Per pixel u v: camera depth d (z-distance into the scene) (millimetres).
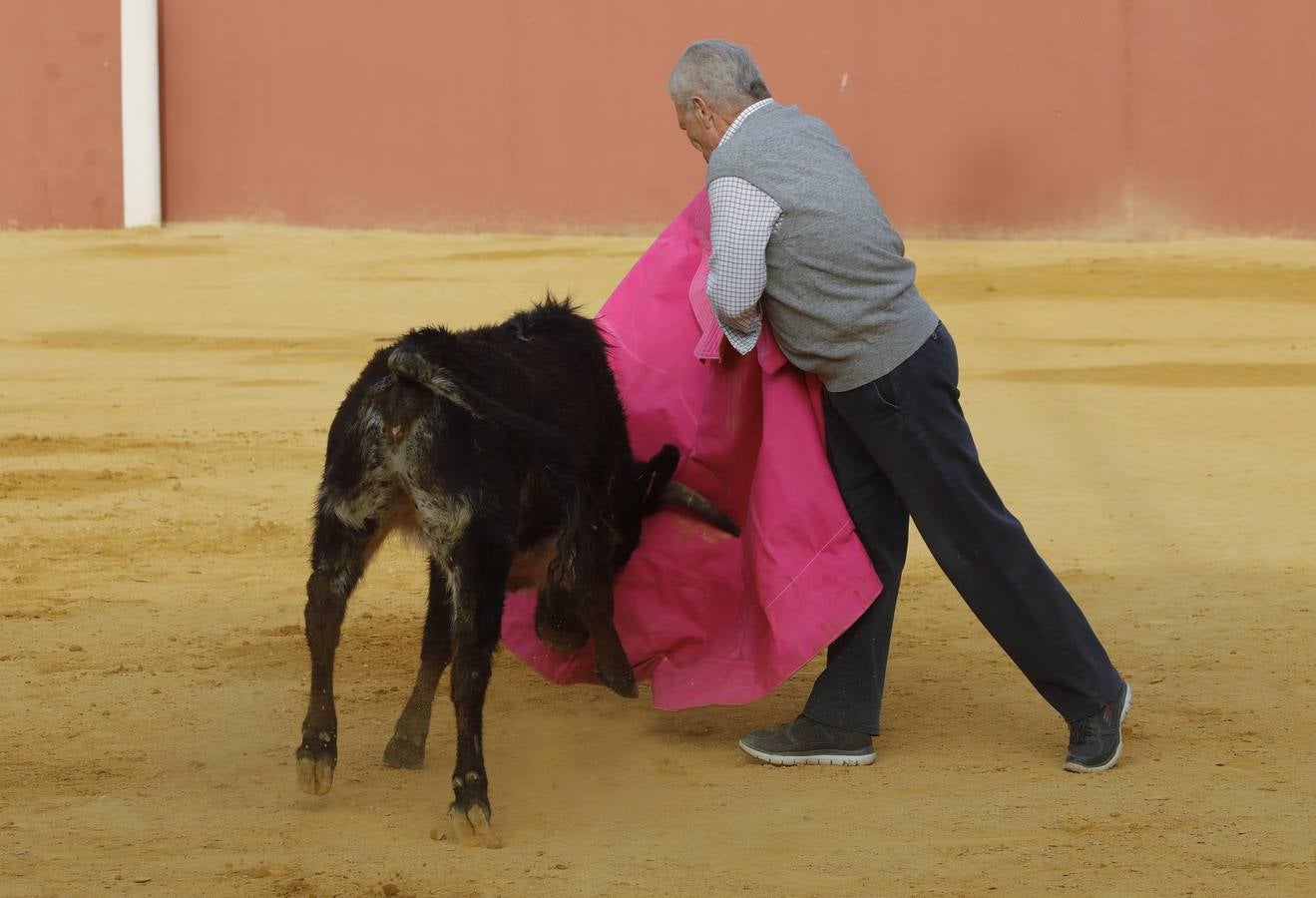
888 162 46812
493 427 6910
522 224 48188
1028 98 46000
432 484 6801
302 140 48219
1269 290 35125
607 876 6227
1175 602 10914
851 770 7641
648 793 7309
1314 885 6074
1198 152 45594
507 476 6945
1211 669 9281
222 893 6059
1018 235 46438
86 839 6672
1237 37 45125
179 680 9172
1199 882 6117
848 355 7328
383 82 48000
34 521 13773
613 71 47469
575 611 8453
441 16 47656
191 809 7062
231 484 15562
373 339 28703
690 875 6234
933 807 7047
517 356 7684
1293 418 19641
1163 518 13859
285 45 48000
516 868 6320
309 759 6848
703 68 7426
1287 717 8336
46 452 17312
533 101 47750
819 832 6734
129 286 35969
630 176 47719
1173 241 45750
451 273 38438
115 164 47562
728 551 8281
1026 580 7531
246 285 36312
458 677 6695
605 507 8258
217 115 48281
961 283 36562
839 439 7629
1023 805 7047
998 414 20203
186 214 48594
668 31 47188
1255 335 28812
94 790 7320
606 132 47656
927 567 12305
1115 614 10609
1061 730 8266
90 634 10219
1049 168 46156
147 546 12891
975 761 7754
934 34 46188
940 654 9828
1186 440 18109
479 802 6590
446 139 48031
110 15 47031
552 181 47938
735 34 46969
